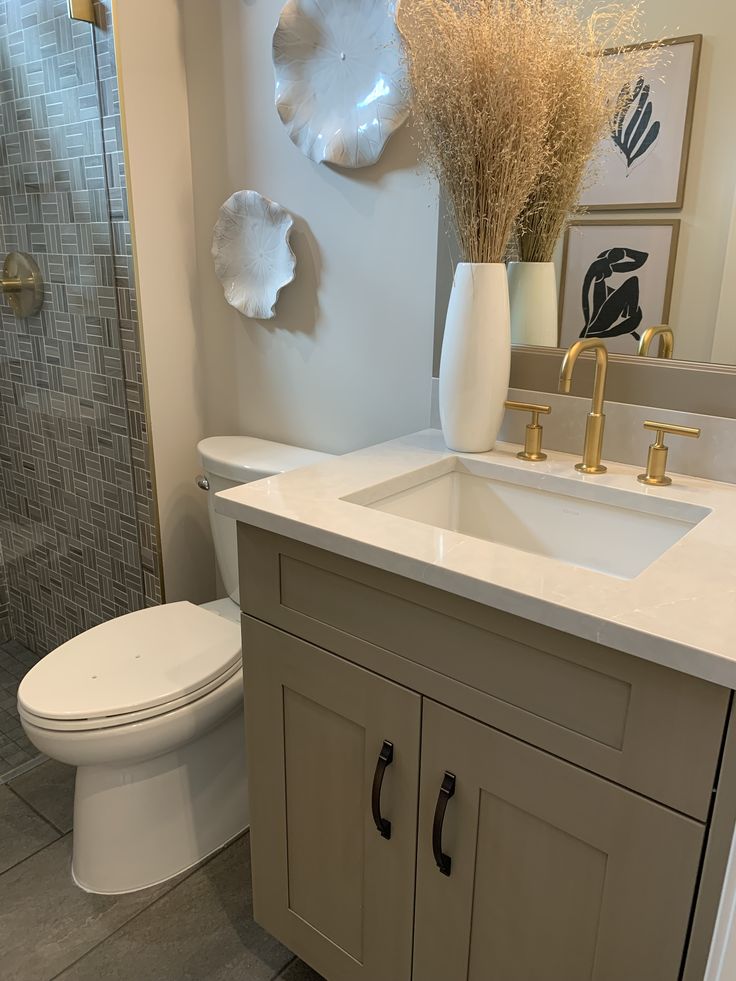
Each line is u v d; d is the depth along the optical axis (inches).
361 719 42.1
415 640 38.2
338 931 48.4
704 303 46.8
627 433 51.0
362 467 50.2
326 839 47.1
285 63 60.7
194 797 63.2
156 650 61.2
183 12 68.1
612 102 47.4
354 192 60.9
